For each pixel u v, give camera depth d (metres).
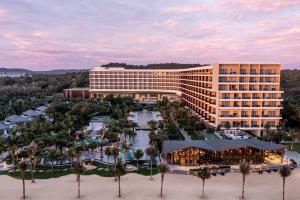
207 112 123.56
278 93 109.50
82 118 125.94
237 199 53.38
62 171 69.25
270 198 53.91
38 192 56.69
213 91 114.69
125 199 53.12
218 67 109.31
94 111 151.75
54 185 60.41
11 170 70.25
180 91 198.00
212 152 73.44
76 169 55.47
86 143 87.94
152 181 62.28
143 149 87.56
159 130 106.81
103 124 126.75
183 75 186.00
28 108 168.12
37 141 82.69
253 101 109.56
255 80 109.94
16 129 98.81
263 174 66.62
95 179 63.84
